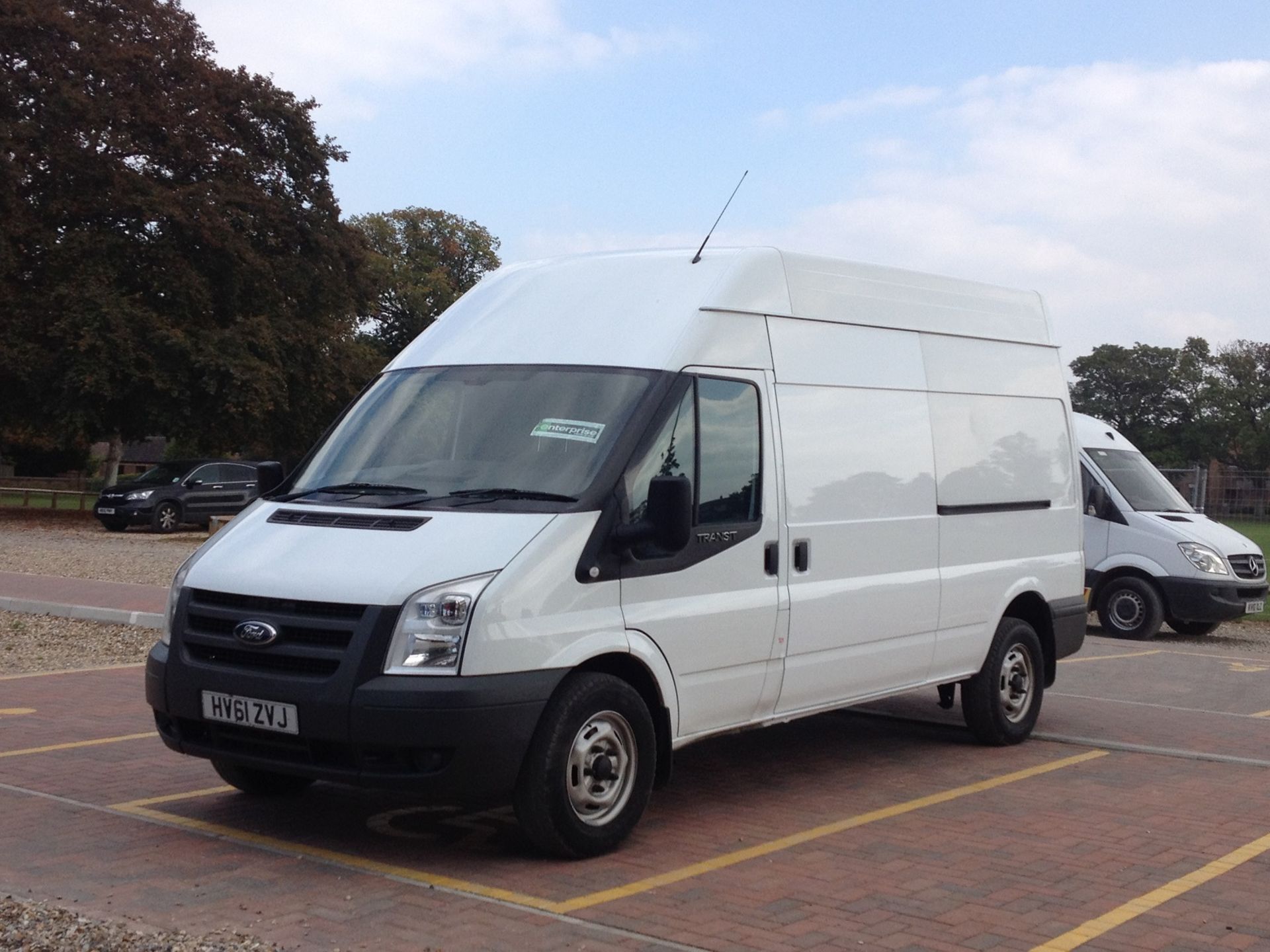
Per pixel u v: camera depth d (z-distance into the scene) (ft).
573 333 22.49
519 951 15.66
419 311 232.73
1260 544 105.29
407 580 18.38
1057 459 31.37
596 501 19.75
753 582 22.35
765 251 23.72
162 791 23.47
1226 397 284.41
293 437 133.49
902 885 18.76
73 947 14.88
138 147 118.93
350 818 21.83
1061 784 25.67
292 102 128.88
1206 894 18.56
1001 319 30.07
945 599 27.02
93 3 120.98
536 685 18.52
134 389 115.75
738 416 22.35
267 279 125.29
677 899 17.84
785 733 30.91
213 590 19.83
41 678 36.47
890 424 25.89
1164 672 43.57
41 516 123.03
